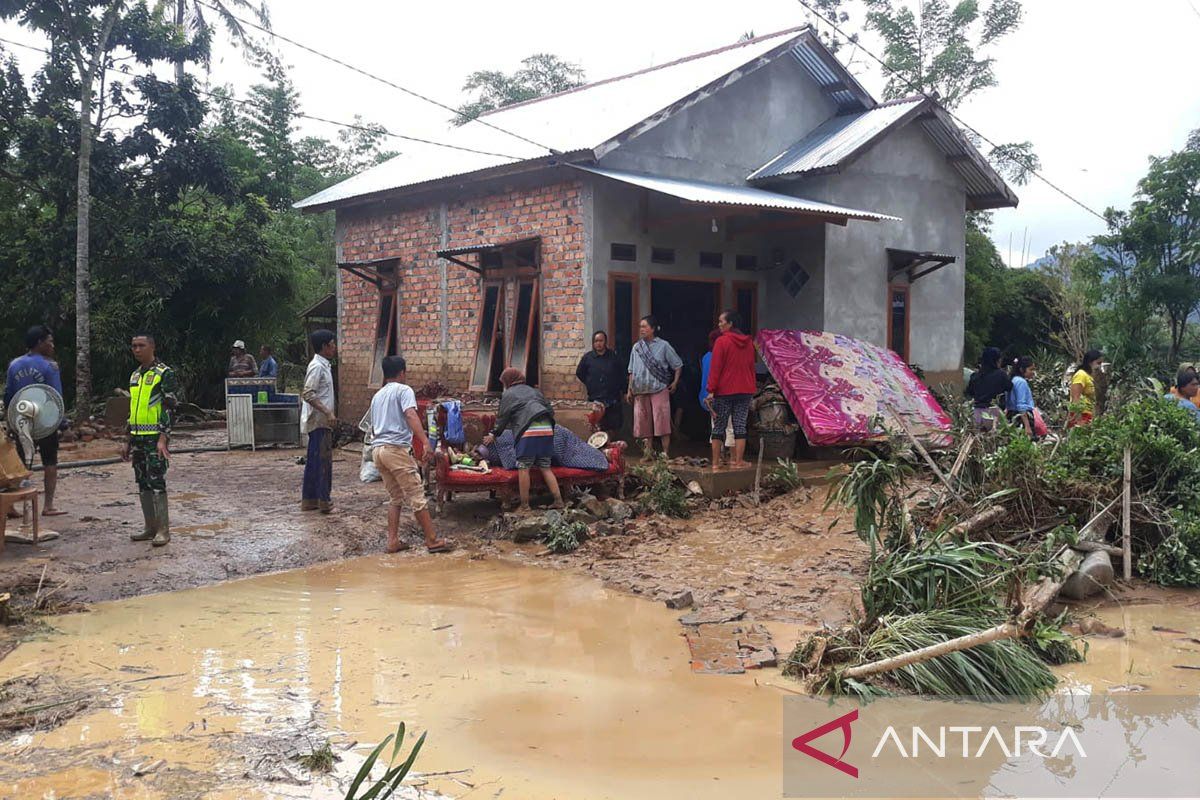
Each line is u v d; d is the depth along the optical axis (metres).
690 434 14.06
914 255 14.57
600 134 11.79
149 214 21.00
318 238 34.53
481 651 5.74
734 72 13.13
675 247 12.83
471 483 9.23
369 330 15.72
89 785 3.93
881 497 6.69
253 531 8.84
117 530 8.77
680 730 4.55
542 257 12.39
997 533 7.61
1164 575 7.17
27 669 5.37
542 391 12.41
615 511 9.29
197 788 3.91
